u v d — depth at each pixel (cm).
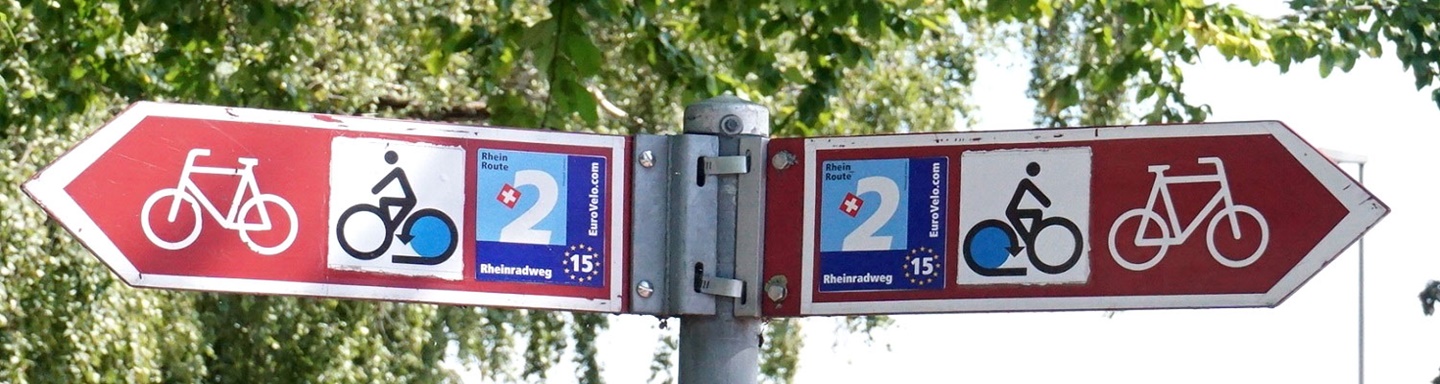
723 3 770
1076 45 2006
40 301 1466
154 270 270
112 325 1495
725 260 279
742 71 808
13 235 1348
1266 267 268
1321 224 266
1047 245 274
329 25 1425
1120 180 273
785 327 2189
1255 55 820
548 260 278
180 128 273
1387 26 916
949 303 275
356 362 2047
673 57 786
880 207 278
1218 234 270
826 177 280
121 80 928
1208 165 271
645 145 281
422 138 279
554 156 280
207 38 800
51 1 920
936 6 1102
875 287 277
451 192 278
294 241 274
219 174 273
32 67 977
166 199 271
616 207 280
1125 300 271
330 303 1947
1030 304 274
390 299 275
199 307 1927
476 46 735
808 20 905
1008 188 276
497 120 748
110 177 270
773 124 943
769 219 280
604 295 278
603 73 1238
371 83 1477
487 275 277
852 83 1784
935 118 1895
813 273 278
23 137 1278
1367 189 265
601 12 640
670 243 279
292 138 276
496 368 2248
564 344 2295
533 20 1213
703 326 279
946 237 277
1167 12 793
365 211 276
